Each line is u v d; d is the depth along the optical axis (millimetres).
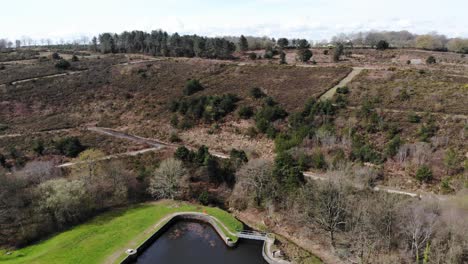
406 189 51250
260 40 177875
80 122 88062
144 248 46844
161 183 58125
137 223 51250
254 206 56000
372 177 52625
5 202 48594
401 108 70375
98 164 60219
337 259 43656
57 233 48312
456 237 37719
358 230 43875
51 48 186250
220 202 58406
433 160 55188
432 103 69875
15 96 94250
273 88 92125
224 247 48188
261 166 56094
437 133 60562
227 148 71812
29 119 86375
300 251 45781
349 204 45406
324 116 70625
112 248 45156
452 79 81625
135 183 58750
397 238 42562
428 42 147875
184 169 59656
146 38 167375
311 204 47938
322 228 47844
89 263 41844
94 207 54219
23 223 47562
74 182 51625
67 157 68562
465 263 36625
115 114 91875
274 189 54094
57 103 94688
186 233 51344
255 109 81688
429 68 95875
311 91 86188
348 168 53594
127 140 77062
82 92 101125
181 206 56750
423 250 40188
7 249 43875
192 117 84000
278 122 74562
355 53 129125
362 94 78812
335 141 64188
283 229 50781
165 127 83000
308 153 61719
